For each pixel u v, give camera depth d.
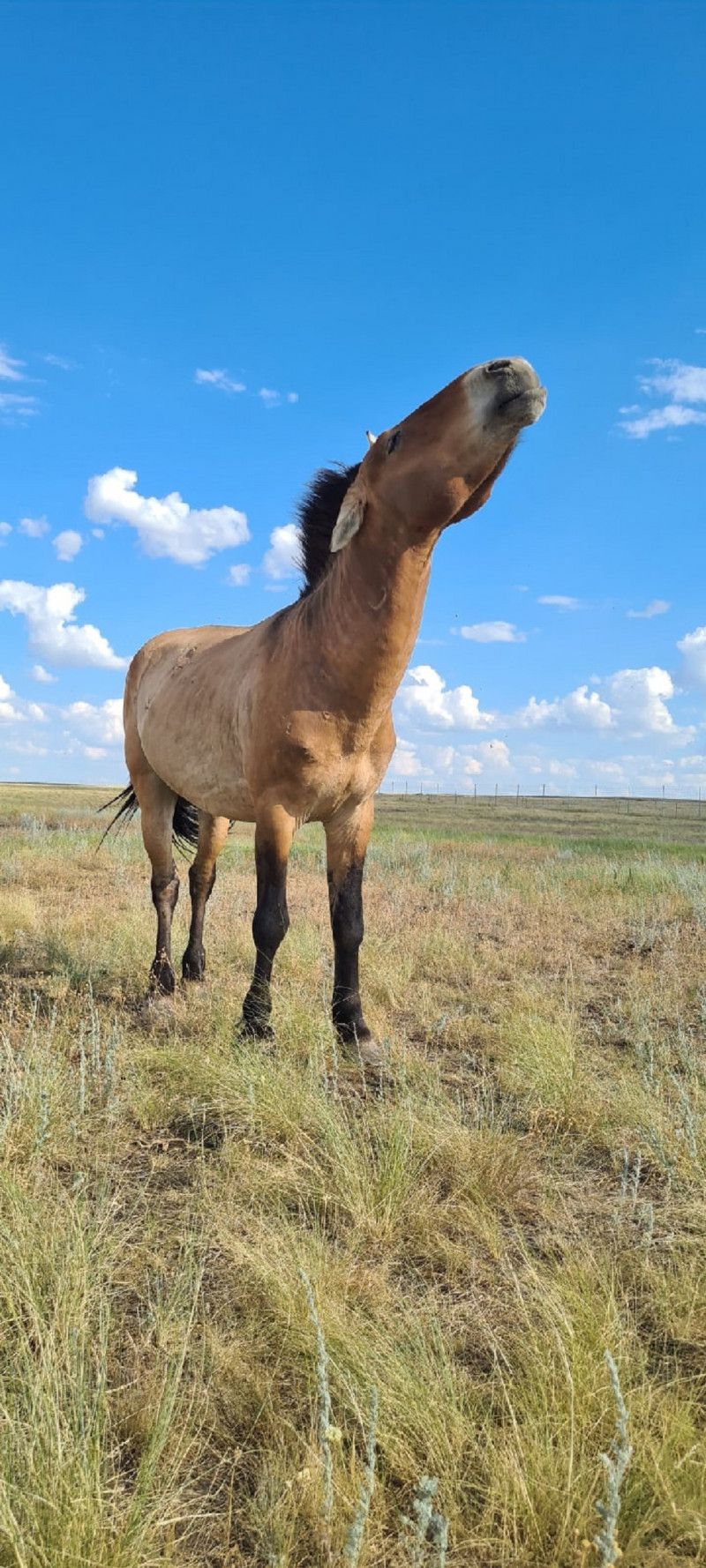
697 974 6.16
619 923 8.05
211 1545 1.69
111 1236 2.53
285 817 4.32
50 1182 2.94
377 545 3.91
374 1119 3.42
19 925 7.14
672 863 13.38
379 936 6.93
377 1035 4.68
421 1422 1.87
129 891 8.91
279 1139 3.38
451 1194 2.96
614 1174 3.23
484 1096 3.88
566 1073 3.88
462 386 3.49
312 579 4.68
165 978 5.52
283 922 4.38
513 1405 1.95
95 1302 2.28
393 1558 1.63
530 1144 3.38
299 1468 1.80
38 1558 1.54
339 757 4.22
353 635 3.99
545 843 24.92
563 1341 2.08
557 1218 2.87
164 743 5.45
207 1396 1.99
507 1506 1.71
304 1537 1.67
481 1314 2.36
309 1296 1.88
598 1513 1.50
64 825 20.09
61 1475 1.66
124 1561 1.57
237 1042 4.21
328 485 4.63
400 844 17.06
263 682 4.34
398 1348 2.10
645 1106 3.54
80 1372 1.84
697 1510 1.68
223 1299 2.39
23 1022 4.68
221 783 4.98
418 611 4.08
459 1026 4.95
